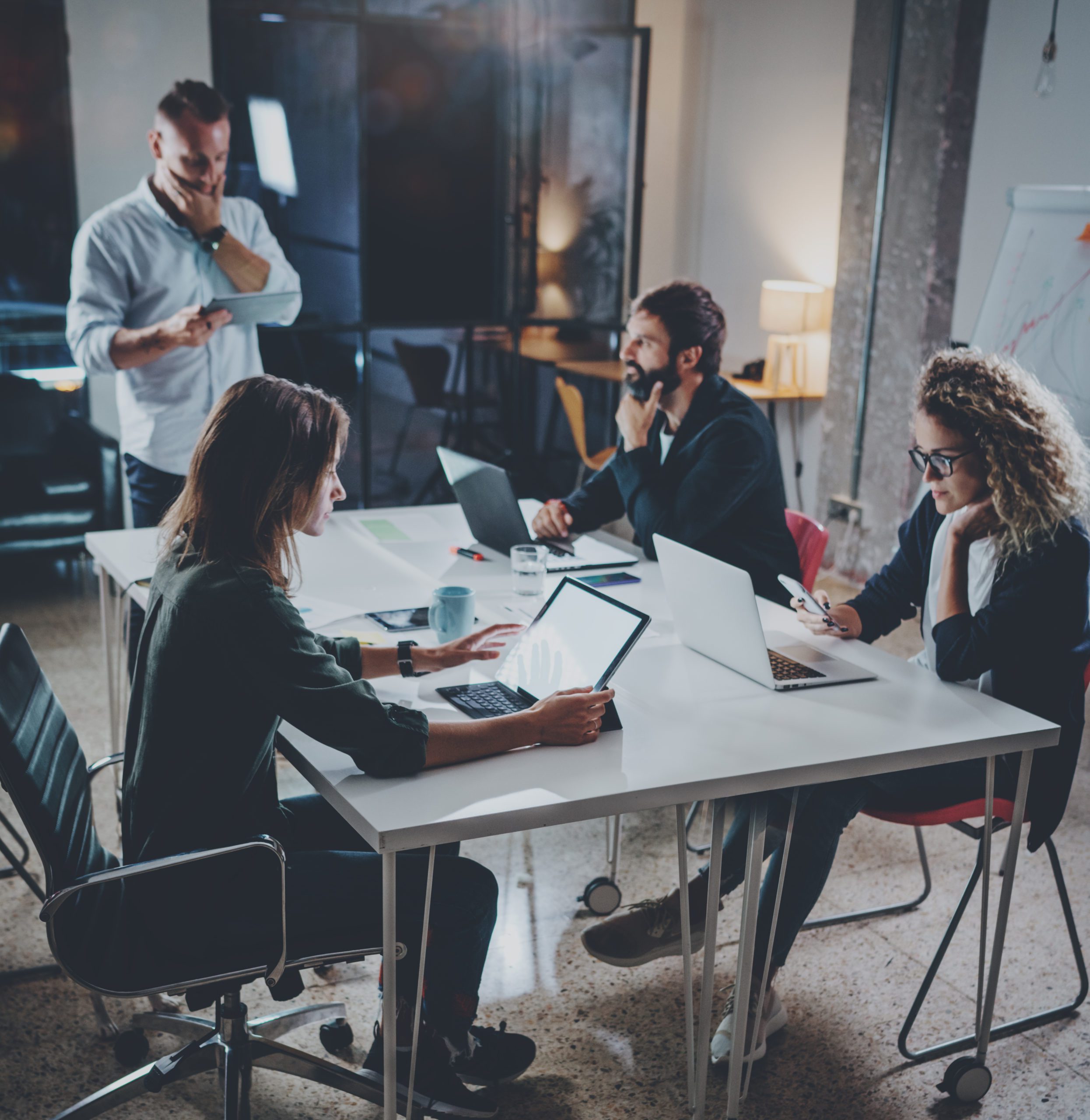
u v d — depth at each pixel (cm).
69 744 174
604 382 665
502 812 150
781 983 230
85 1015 214
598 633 187
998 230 439
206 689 155
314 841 186
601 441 674
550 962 235
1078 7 397
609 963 206
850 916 253
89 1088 195
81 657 400
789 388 547
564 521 287
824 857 197
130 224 340
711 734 177
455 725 165
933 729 181
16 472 469
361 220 568
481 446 659
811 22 530
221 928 157
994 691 203
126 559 257
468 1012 176
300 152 551
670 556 206
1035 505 194
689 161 631
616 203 625
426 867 170
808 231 546
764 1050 204
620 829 290
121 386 343
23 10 488
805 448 558
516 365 628
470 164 589
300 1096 196
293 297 339
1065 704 199
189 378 342
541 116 595
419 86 567
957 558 203
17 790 148
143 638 167
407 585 251
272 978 158
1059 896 225
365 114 555
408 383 699
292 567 167
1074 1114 196
